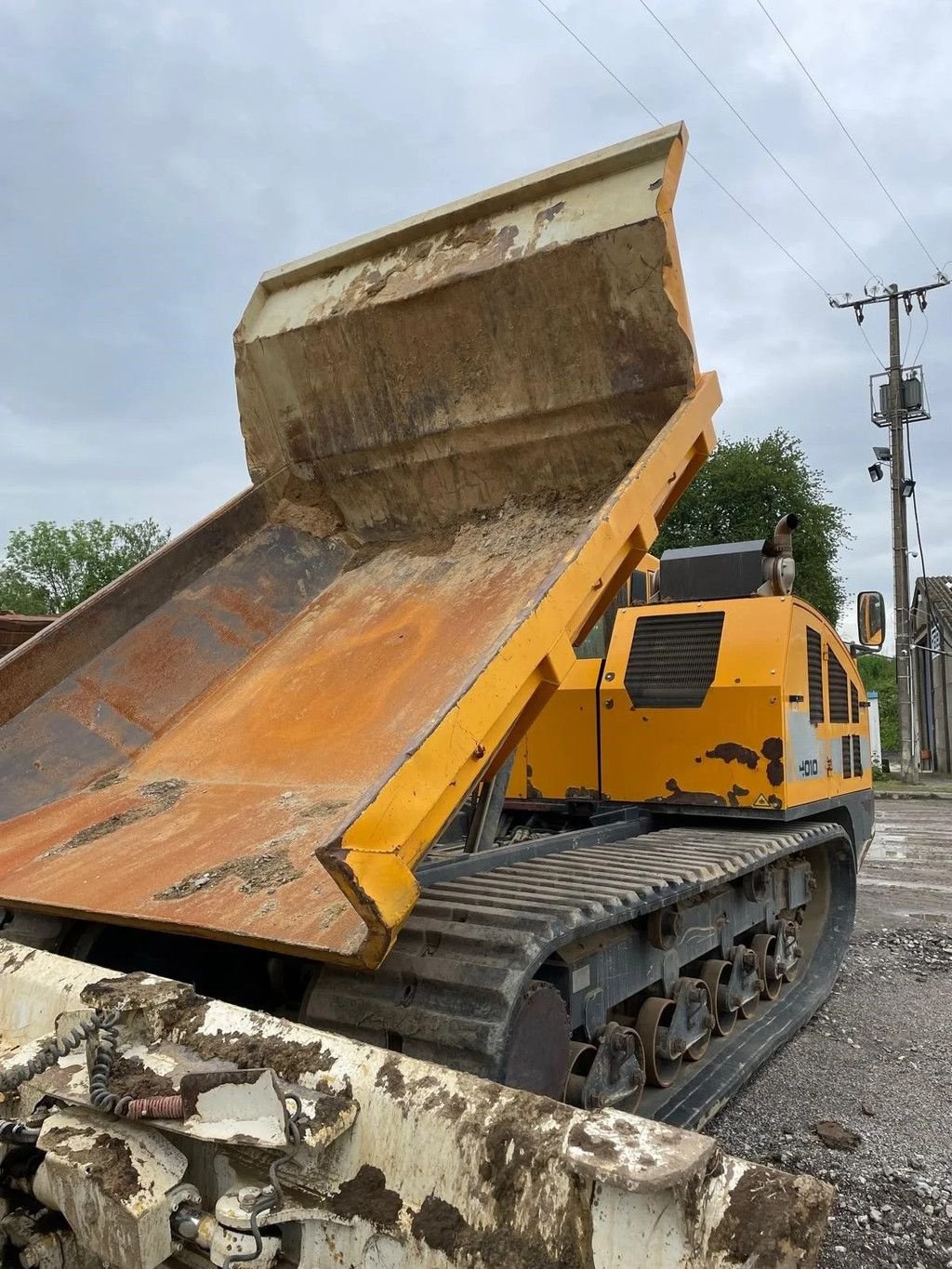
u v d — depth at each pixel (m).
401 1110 1.67
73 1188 1.68
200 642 4.15
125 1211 1.61
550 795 5.75
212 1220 1.65
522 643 2.53
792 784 5.28
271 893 2.49
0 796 3.50
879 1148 3.99
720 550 5.99
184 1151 1.79
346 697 3.57
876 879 10.12
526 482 4.12
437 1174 1.60
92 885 2.80
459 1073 1.71
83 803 3.53
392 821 2.06
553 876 3.72
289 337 4.41
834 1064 4.94
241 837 2.94
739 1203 1.39
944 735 28.55
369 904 1.96
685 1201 1.41
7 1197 1.89
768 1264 1.33
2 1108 1.88
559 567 2.75
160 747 3.82
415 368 4.16
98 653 3.92
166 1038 1.97
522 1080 2.67
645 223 3.46
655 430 3.71
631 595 6.54
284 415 4.58
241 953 3.33
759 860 4.64
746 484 29.62
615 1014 4.36
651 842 4.82
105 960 3.00
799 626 5.62
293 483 4.66
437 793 2.19
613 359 3.70
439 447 4.24
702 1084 4.37
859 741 7.03
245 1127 1.65
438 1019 2.61
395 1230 1.59
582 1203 1.47
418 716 3.22
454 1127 1.61
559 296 3.71
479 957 2.75
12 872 3.03
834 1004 5.96
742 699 5.26
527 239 3.78
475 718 2.34
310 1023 2.79
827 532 30.53
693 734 5.38
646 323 3.58
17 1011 2.22
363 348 4.25
